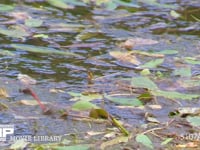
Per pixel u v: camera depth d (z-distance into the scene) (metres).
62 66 5.03
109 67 5.07
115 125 4.20
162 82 4.88
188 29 5.89
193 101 4.63
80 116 4.30
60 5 6.18
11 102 4.43
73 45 5.38
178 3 6.50
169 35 5.73
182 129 4.25
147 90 4.66
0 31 5.45
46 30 5.63
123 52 5.29
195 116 4.36
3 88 4.55
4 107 4.35
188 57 5.26
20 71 4.89
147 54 5.29
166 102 4.59
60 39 5.47
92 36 5.59
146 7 6.35
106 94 4.64
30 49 5.18
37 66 5.00
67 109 4.36
